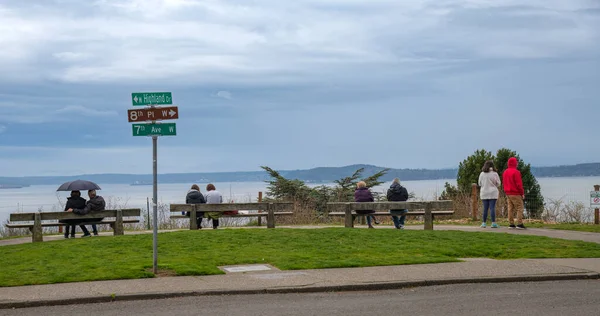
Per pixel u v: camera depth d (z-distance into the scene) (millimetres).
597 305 9477
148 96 11859
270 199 29359
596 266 12734
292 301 9984
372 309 9344
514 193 20078
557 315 8852
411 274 11875
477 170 27172
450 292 10695
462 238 16766
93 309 9531
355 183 31094
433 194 28156
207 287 10727
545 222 23234
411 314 9000
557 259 13688
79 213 18844
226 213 20688
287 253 14312
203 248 15125
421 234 17547
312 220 25688
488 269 12398
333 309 9359
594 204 21859
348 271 12219
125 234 19406
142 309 9492
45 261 13391
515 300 9898
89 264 12750
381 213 20484
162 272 12070
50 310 9484
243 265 13000
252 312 9195
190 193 20734
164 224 25156
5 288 10688
